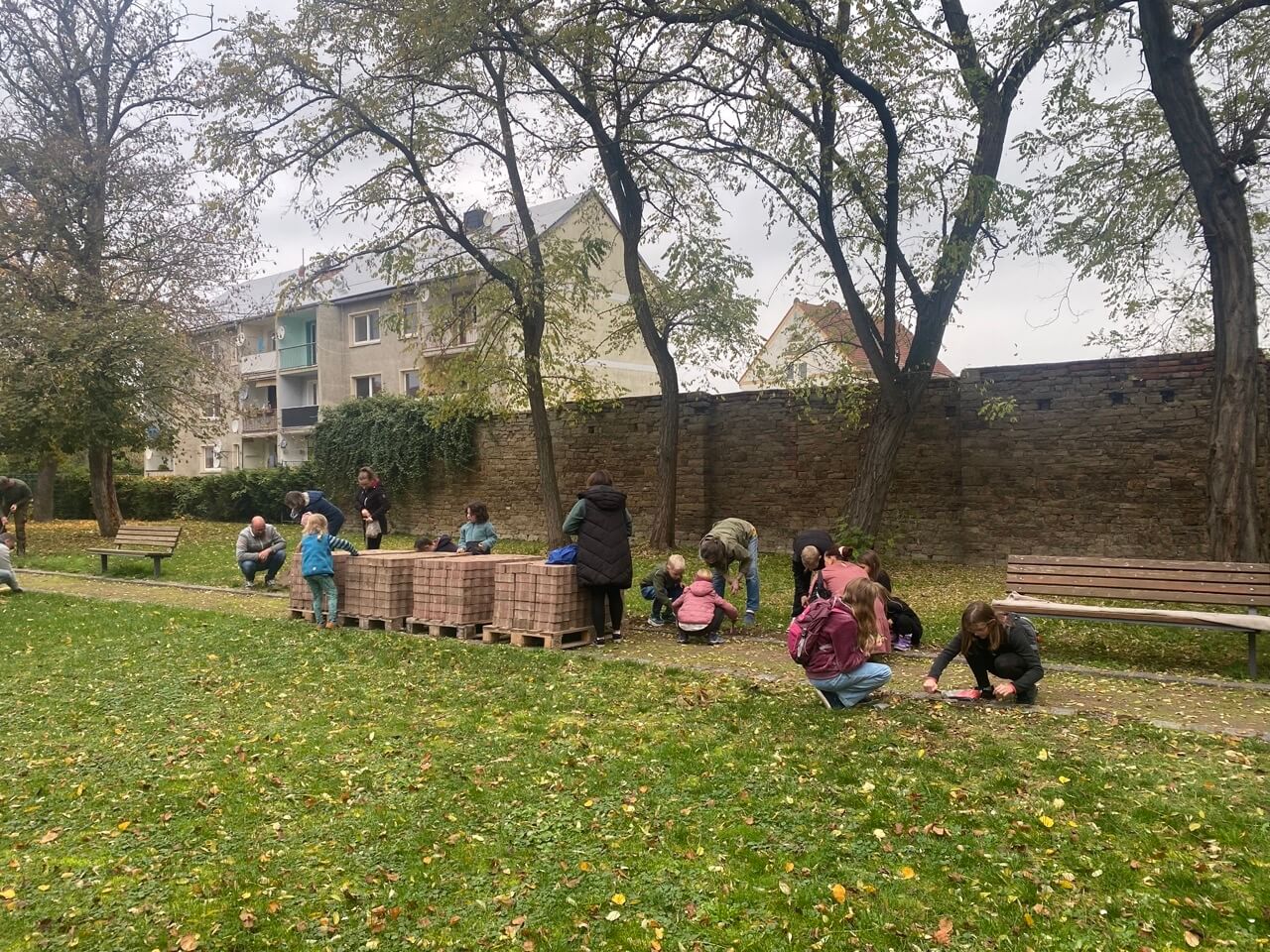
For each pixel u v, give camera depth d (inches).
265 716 250.2
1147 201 490.0
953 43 434.9
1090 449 532.7
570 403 768.9
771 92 477.4
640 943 126.7
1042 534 548.1
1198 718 225.1
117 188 813.9
